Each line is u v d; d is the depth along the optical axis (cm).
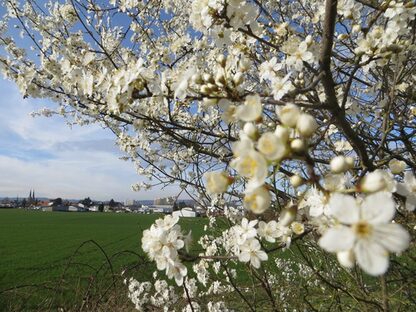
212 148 363
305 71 315
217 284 413
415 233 276
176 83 183
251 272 305
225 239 362
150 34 479
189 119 424
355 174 214
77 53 393
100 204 8275
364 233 81
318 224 145
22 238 2648
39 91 364
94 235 2838
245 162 107
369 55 216
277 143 105
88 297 448
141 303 433
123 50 452
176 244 178
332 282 336
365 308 299
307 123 107
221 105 165
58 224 3862
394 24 220
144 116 267
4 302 587
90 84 227
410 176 132
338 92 301
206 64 346
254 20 201
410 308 333
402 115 303
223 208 416
